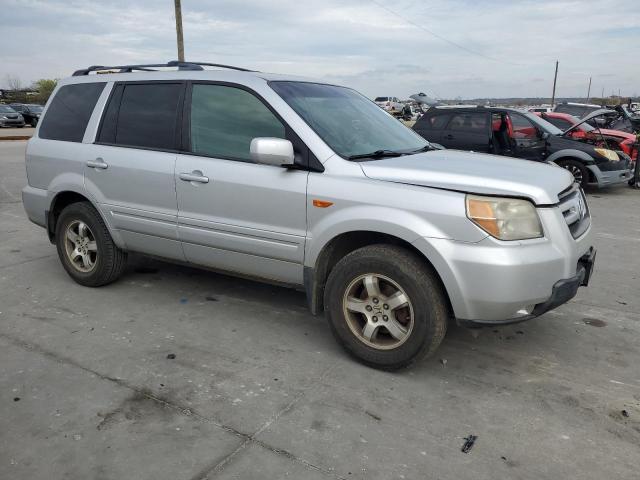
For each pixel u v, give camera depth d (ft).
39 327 13.57
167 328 13.60
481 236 10.13
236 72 13.62
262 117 12.65
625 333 13.60
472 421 9.80
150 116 14.51
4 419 9.64
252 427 9.50
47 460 8.58
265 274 13.00
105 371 11.40
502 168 11.84
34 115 106.01
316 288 12.20
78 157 15.60
